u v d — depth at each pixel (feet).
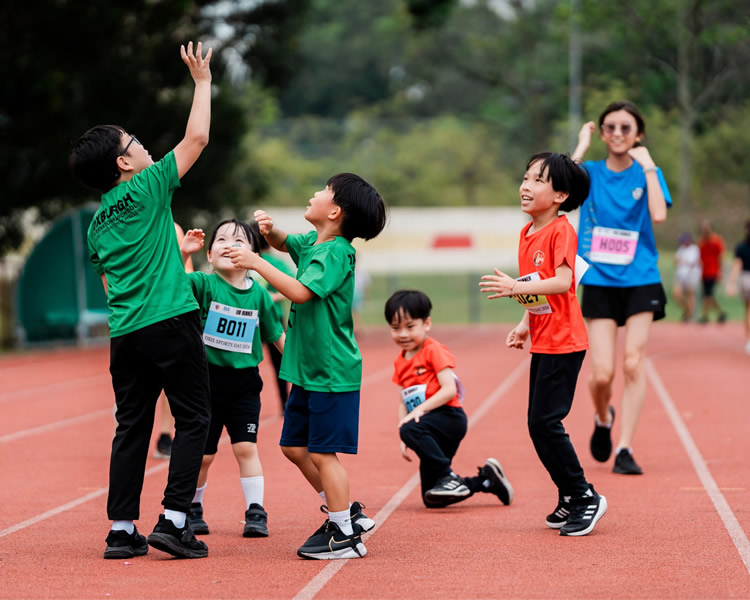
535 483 55.62
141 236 39.40
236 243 45.65
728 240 336.29
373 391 104.94
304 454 40.68
